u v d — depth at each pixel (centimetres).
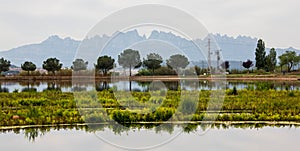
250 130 1079
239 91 2159
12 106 1591
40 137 989
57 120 1180
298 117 1248
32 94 1997
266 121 1238
